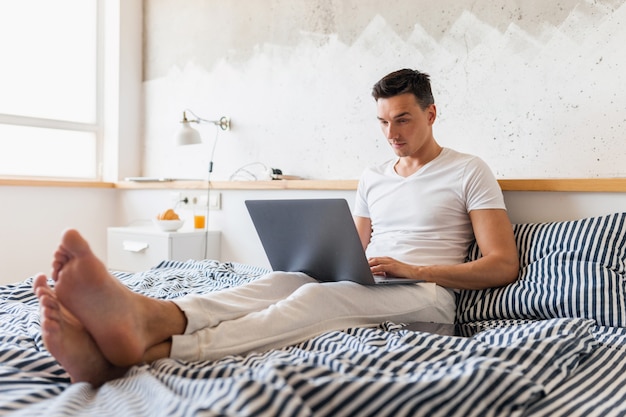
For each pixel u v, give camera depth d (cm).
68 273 88
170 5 319
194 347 104
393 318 148
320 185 239
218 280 189
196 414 62
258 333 115
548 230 165
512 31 197
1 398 77
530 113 193
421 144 174
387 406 75
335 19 248
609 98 177
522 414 82
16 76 304
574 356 104
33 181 292
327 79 251
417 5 221
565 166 186
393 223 179
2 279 286
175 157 317
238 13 286
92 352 91
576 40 183
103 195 328
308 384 74
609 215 159
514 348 97
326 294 133
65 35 322
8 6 300
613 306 139
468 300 163
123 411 73
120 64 324
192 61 308
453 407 78
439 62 215
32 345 105
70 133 326
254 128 280
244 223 273
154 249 264
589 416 82
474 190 166
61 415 69
